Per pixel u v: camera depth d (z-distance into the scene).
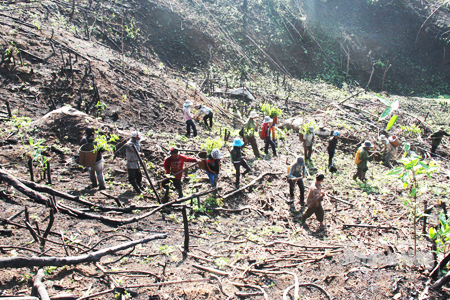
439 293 5.36
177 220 7.67
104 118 12.56
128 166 8.15
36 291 2.60
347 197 10.45
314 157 14.24
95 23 20.67
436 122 22.55
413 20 34.75
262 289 5.44
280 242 7.28
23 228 5.68
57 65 13.73
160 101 15.94
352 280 5.79
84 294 4.52
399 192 10.95
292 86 26.31
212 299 5.04
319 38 32.69
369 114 20.39
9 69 12.09
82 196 7.44
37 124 9.76
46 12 18.31
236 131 16.52
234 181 10.46
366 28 34.72
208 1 30.05
